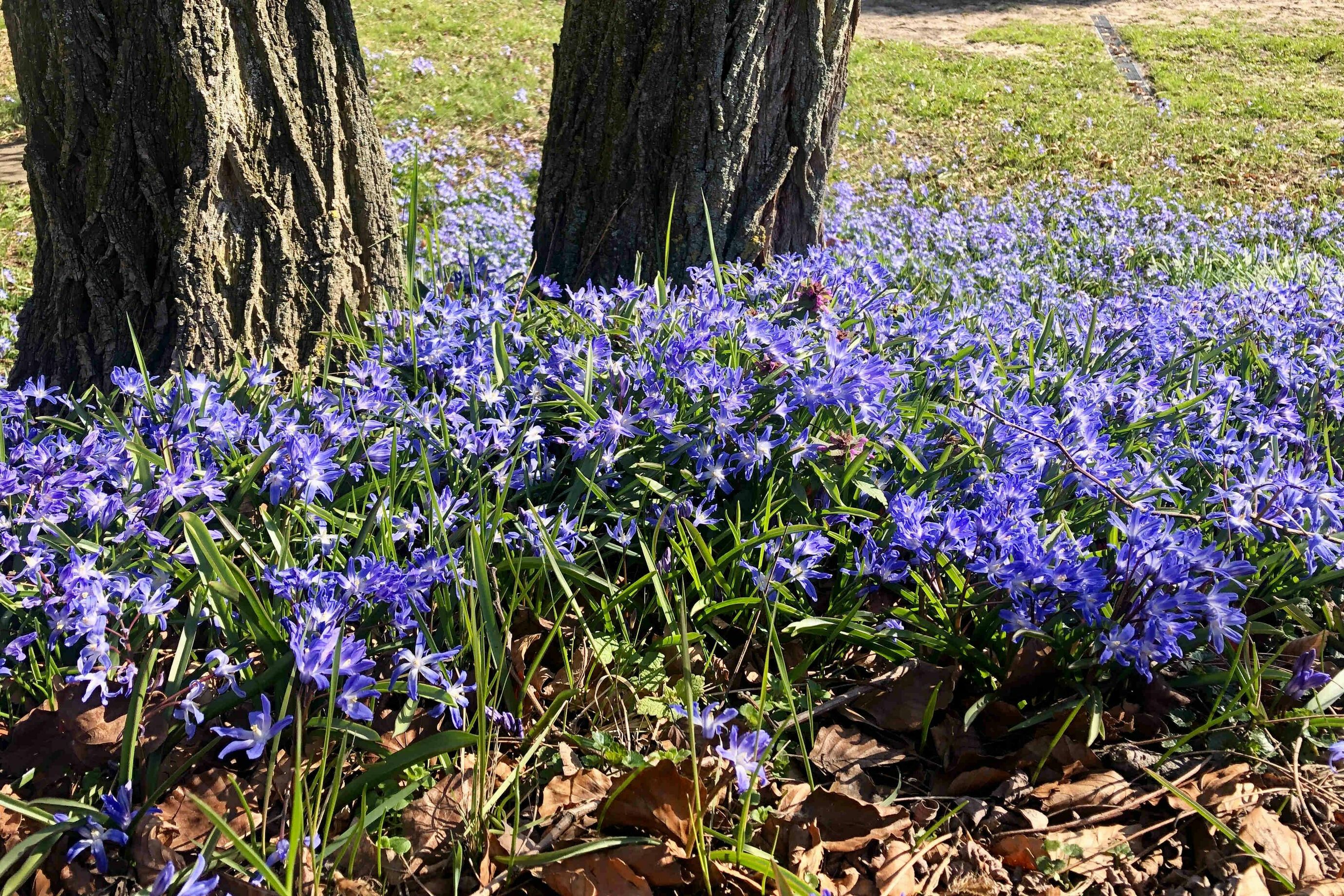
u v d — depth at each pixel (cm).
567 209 422
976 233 672
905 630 228
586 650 218
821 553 220
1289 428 296
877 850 192
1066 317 443
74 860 174
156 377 299
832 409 268
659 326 299
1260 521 226
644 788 186
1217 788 204
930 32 1594
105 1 290
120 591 190
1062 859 188
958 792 207
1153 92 1251
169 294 315
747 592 236
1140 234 702
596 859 179
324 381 291
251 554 200
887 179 904
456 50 1256
